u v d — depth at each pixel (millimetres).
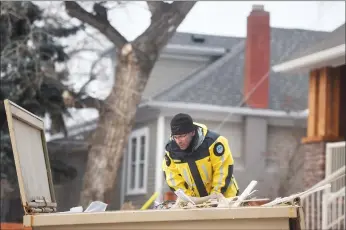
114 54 32625
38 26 29875
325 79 26906
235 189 10227
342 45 24875
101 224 6664
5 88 28484
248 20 37281
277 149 36281
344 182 23844
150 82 36750
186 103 35969
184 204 7469
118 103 30406
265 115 36375
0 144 28656
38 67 28797
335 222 21625
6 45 28109
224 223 6543
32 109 29531
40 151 8883
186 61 38125
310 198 26016
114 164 30656
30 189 7723
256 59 36844
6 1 27250
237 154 36156
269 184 35719
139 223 6625
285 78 37875
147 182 36562
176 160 10031
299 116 36469
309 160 27094
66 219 6672
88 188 30656
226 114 36344
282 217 6496
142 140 37750
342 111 26734
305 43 37656
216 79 37625
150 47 30078
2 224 20266
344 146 23969
